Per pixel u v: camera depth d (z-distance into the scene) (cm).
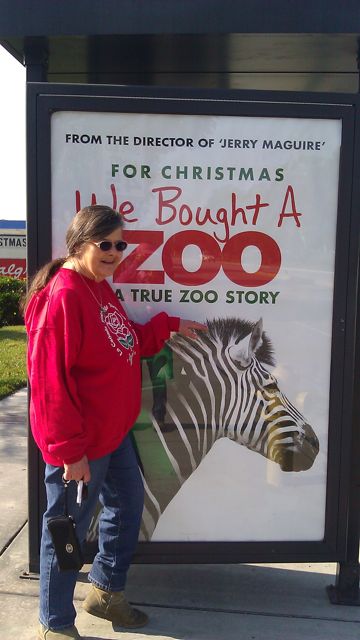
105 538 268
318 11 257
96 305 231
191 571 320
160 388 285
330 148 274
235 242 277
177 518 289
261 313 281
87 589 299
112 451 243
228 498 289
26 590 296
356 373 284
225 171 273
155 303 279
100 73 326
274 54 291
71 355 218
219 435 287
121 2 259
